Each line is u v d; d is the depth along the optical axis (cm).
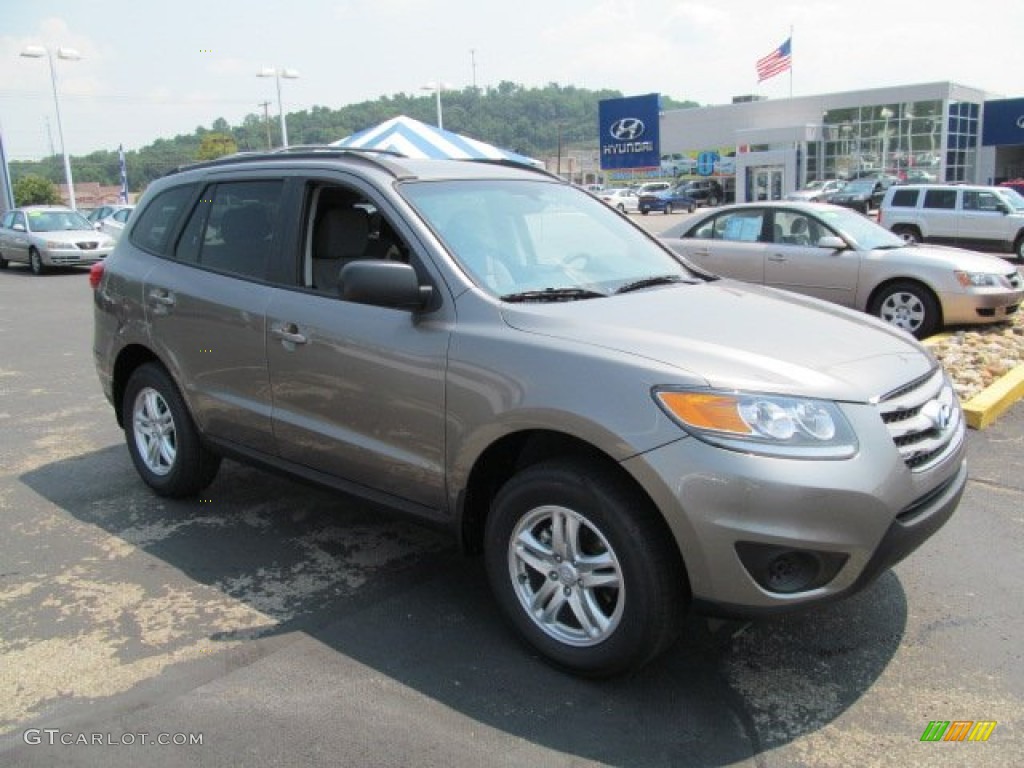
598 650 306
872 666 326
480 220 388
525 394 310
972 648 338
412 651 340
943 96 4406
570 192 458
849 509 274
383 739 286
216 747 283
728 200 5281
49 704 308
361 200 430
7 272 2141
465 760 276
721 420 277
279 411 409
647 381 289
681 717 297
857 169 4797
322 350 381
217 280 440
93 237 2098
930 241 1908
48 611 375
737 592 279
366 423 369
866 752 279
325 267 414
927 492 302
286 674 325
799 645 341
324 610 374
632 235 452
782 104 4997
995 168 4772
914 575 398
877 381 303
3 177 3203
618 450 287
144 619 368
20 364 950
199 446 479
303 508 493
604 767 272
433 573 409
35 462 585
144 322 481
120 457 594
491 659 333
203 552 435
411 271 338
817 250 999
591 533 311
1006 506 477
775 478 270
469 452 332
